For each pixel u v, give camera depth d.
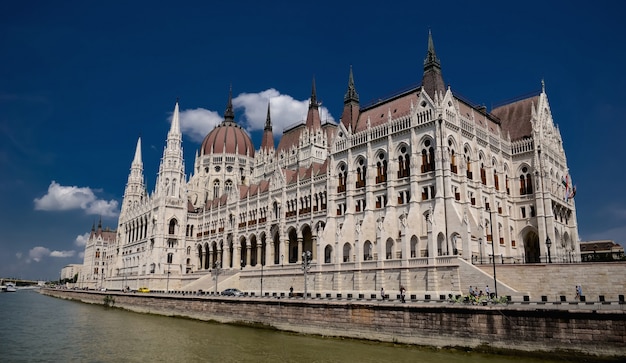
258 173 160.50
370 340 56.91
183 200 152.75
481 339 48.44
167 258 147.12
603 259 84.50
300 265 100.88
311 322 64.25
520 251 92.69
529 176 94.94
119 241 183.12
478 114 98.31
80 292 157.50
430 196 80.75
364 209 91.38
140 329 74.50
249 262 123.69
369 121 94.31
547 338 44.81
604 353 41.91
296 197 111.00
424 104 85.25
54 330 74.31
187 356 52.06
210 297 85.56
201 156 180.25
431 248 73.06
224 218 139.62
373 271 81.38
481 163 89.81
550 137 101.25
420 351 50.50
